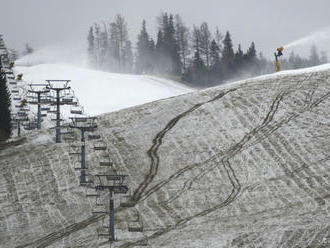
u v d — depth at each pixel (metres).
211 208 65.25
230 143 80.50
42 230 63.47
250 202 65.75
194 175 73.31
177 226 61.09
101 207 67.44
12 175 77.50
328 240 52.34
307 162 73.69
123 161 78.56
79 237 60.31
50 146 85.44
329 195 65.31
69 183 73.69
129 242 57.47
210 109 91.31
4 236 62.91
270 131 82.25
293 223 58.28
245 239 55.06
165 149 80.75
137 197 69.31
